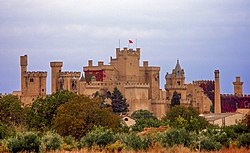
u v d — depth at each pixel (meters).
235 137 176.50
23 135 143.88
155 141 149.50
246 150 139.88
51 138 149.12
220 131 178.88
